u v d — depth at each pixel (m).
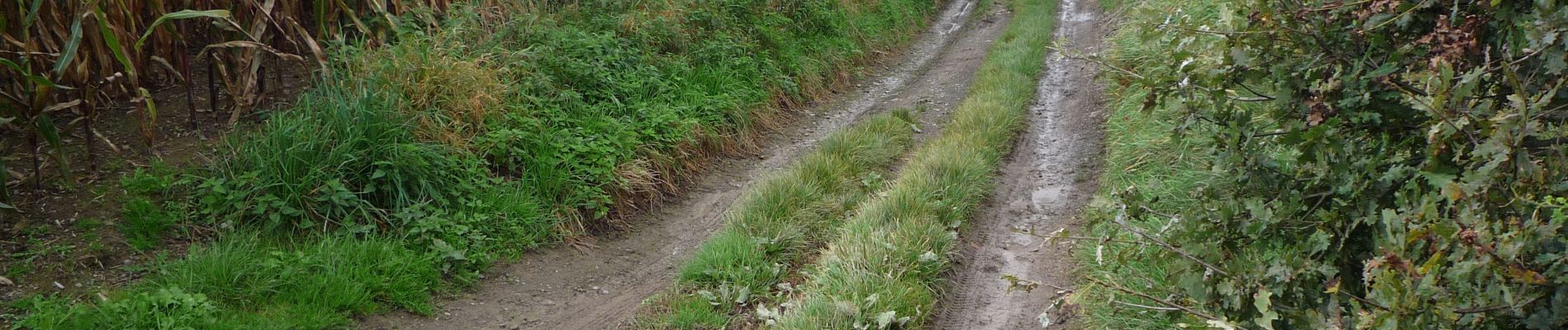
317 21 6.24
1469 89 2.31
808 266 4.93
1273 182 3.21
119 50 4.74
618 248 5.53
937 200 5.42
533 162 5.85
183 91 6.35
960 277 4.72
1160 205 5.00
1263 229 3.04
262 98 6.03
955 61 11.16
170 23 5.26
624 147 6.39
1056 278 4.61
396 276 4.57
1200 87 3.36
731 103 7.73
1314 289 2.87
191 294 4.12
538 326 4.46
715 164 7.12
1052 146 7.07
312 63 7.09
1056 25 12.75
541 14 7.60
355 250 4.66
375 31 7.04
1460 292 2.23
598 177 5.97
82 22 4.62
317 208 4.89
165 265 4.31
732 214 5.72
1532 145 2.47
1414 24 3.02
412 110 5.70
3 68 5.15
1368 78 2.90
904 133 7.46
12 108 4.52
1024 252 5.03
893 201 5.29
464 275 4.85
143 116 5.73
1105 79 7.96
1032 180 6.33
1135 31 8.96
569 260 5.27
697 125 7.21
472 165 5.60
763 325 4.28
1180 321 3.43
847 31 11.16
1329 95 2.98
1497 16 2.66
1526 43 2.61
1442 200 2.60
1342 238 2.84
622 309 4.66
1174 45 3.57
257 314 4.11
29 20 4.47
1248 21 3.22
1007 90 8.25
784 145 7.81
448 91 6.02
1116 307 3.76
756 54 9.13
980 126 7.03
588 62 7.23
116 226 4.56
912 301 4.21
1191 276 2.98
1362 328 2.18
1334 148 2.87
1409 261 2.12
